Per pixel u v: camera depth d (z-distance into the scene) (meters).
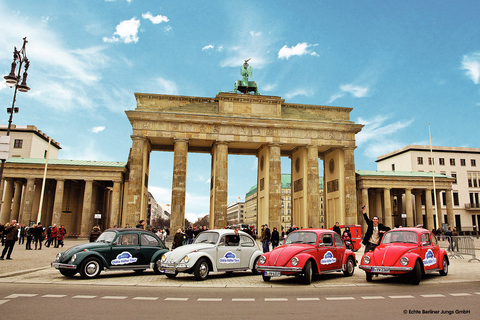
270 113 72.88
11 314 11.63
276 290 17.20
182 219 66.44
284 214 160.25
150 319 11.25
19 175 71.50
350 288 17.64
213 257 21.42
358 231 44.06
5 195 73.81
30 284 18.27
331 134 74.44
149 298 14.83
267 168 72.50
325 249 20.77
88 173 72.56
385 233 21.67
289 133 72.81
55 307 12.79
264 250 35.72
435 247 21.41
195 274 20.45
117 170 72.88
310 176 72.06
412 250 19.33
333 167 78.94
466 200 111.75
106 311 12.29
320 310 12.63
